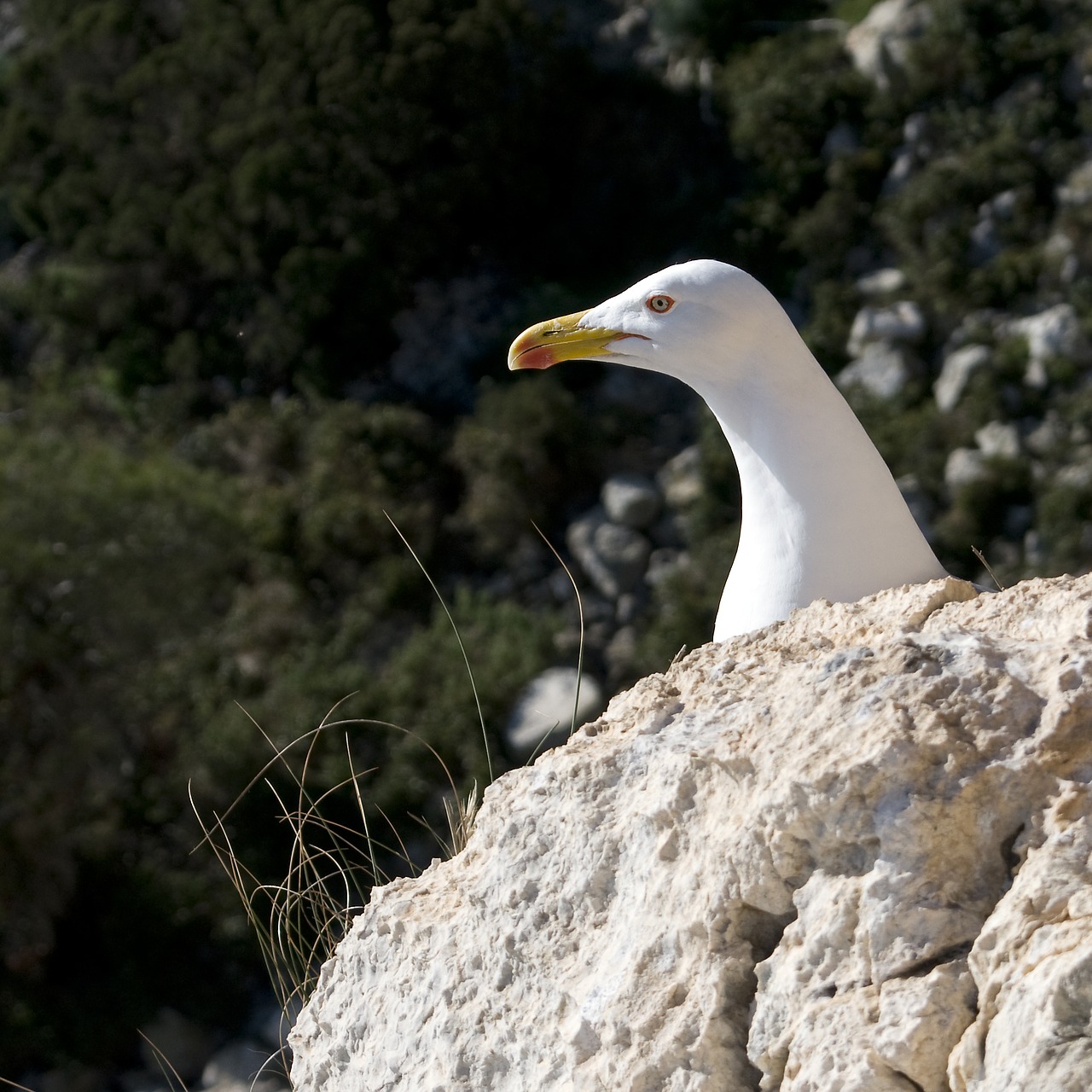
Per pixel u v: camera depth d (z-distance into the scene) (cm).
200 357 2552
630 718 222
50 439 2066
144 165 2666
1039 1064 147
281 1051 326
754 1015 177
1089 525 2084
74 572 1778
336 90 2588
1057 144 2519
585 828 205
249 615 1962
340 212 2561
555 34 2781
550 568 2255
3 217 2919
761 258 2627
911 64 2641
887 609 224
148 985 1585
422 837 1569
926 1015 160
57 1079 1556
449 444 2375
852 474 340
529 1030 204
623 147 2764
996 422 2247
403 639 2102
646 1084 183
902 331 2402
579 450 2339
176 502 1938
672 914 188
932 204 2511
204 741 1702
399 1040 233
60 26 2892
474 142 2633
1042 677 175
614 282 2661
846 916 170
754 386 350
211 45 2667
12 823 1653
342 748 1692
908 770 168
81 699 1748
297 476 2336
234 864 343
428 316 2586
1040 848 164
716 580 2128
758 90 2692
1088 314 2319
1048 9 2659
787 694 188
